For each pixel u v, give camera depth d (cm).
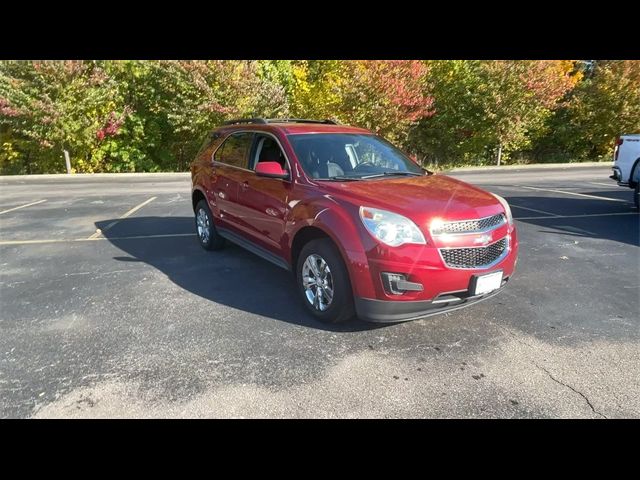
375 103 1812
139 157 1928
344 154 439
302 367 310
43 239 692
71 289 464
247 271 521
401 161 470
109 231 746
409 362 316
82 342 346
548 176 1670
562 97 2191
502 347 338
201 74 1750
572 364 313
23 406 267
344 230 337
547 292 451
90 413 262
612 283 477
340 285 348
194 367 310
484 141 2141
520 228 737
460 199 357
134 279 495
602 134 2306
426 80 2070
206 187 574
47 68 1617
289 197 404
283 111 1873
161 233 728
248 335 357
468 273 330
